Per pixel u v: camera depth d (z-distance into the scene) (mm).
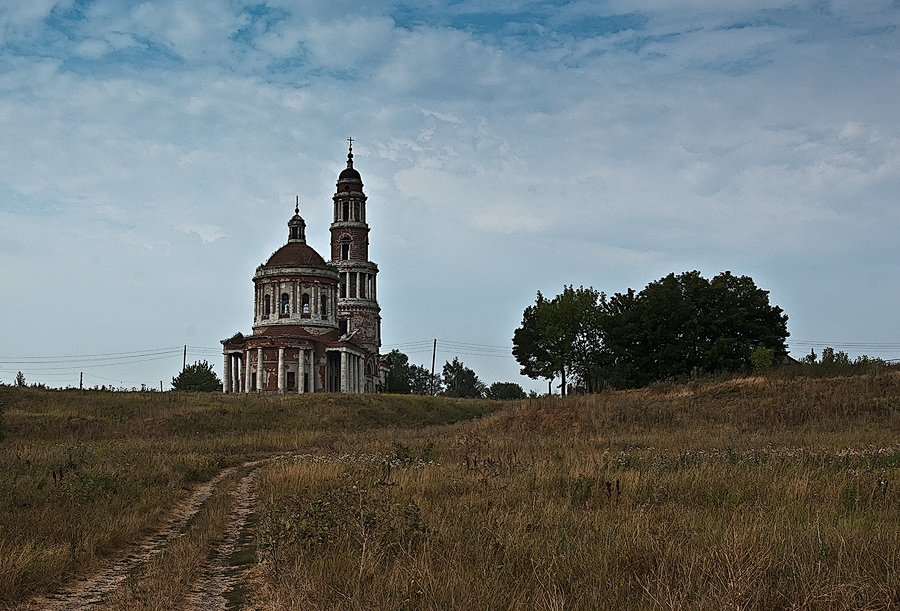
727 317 83688
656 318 85812
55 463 33250
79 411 71875
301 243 114688
